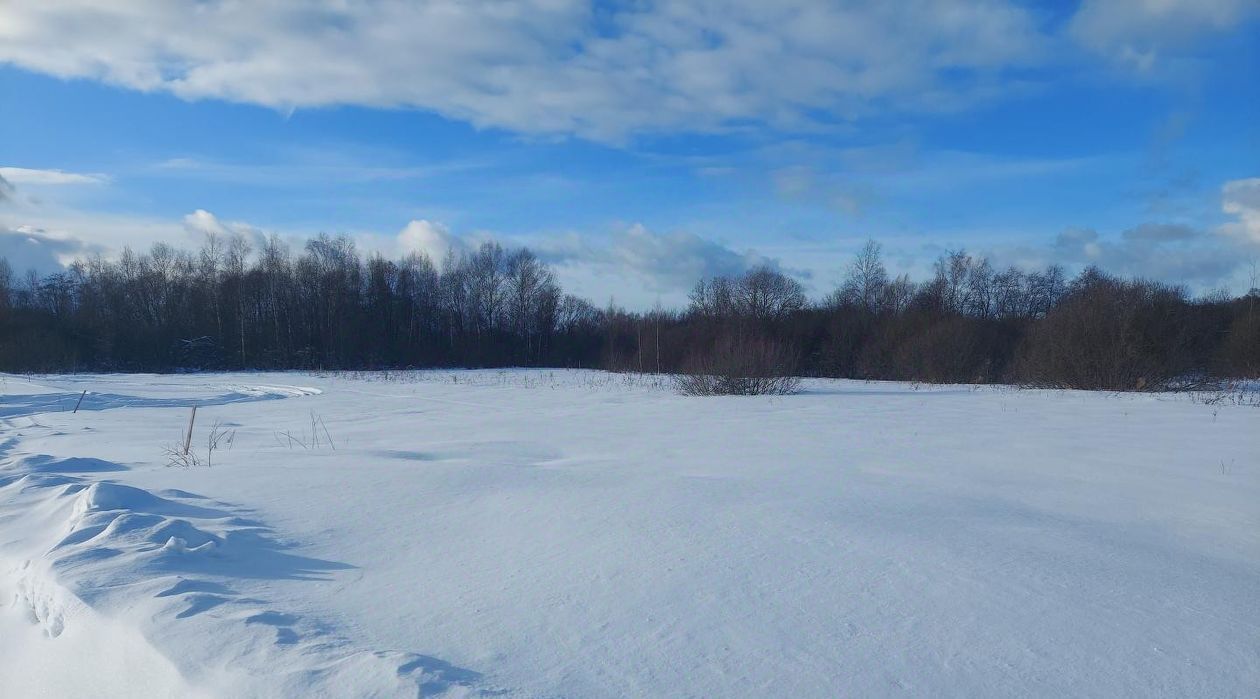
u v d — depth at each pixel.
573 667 3.21
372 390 26.94
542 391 25.06
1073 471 8.38
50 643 3.89
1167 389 22.81
